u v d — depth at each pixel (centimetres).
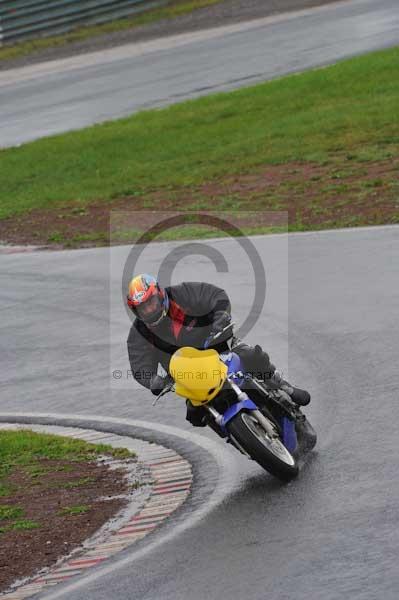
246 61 11206
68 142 9250
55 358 3972
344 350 3403
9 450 3045
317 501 2256
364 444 2564
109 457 2878
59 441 3062
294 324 3809
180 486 2558
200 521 2281
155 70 11669
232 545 2112
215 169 7612
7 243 6444
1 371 3922
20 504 2595
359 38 11294
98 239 6125
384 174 6631
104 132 9381
